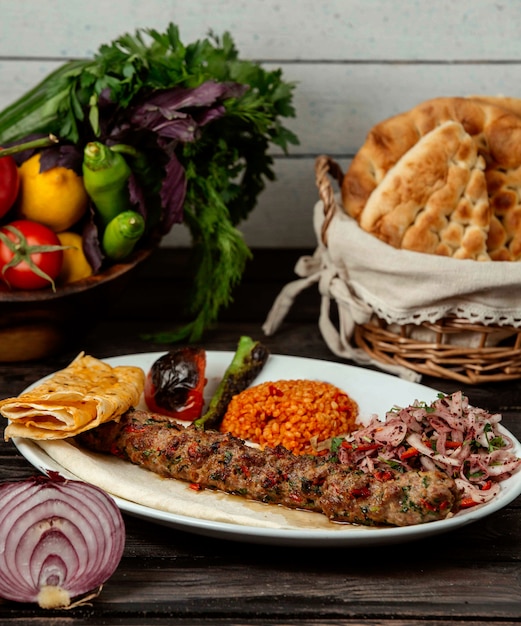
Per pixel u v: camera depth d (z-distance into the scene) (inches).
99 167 56.4
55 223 58.6
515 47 69.9
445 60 70.2
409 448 48.7
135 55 58.9
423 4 69.2
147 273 70.7
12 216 58.8
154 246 60.2
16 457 52.2
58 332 58.6
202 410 55.1
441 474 46.1
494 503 46.8
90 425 49.5
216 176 61.1
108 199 57.7
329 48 70.0
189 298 63.7
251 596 45.3
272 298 67.7
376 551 47.4
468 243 57.3
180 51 60.2
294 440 52.4
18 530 44.5
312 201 72.7
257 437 53.1
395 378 55.7
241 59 70.1
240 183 67.1
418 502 45.6
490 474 48.5
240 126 62.1
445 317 57.6
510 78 70.5
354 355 60.1
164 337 62.4
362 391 55.4
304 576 46.1
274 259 72.3
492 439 49.8
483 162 58.2
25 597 44.3
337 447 49.6
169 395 54.2
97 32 69.8
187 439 49.1
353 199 59.8
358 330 60.8
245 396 54.1
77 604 44.4
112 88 58.0
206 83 58.9
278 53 70.1
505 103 62.1
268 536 45.3
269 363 57.1
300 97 70.8
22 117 58.8
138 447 49.5
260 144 63.4
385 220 57.7
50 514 44.8
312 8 69.3
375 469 48.1
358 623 44.4
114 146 57.7
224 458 48.3
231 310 66.3
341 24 69.6
